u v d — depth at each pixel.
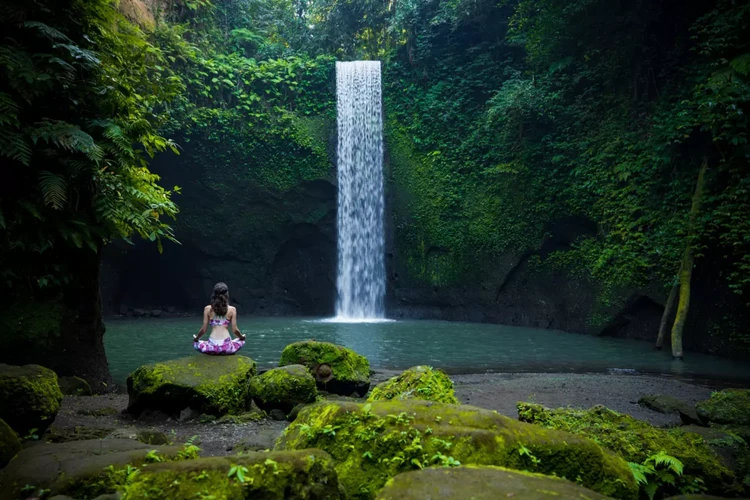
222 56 24.75
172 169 23.55
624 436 4.54
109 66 8.38
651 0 16.78
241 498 2.52
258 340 15.41
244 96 24.33
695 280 14.92
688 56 16.69
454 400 5.50
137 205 8.64
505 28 22.81
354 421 3.42
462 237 22.41
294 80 25.77
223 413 6.40
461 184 22.88
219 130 23.78
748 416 5.49
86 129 7.82
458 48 24.27
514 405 7.50
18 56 6.87
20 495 3.12
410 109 24.78
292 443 3.57
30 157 6.96
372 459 3.22
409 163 24.31
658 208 16.08
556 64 19.25
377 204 24.89
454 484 2.47
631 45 17.55
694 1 16.45
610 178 17.64
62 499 2.98
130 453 3.49
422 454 3.15
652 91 17.69
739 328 13.55
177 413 6.32
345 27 27.42
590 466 3.31
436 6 24.48
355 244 25.00
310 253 25.67
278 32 28.91
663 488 4.19
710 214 13.84
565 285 19.11
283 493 2.62
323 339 15.88
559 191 19.52
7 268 7.38
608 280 17.31
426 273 23.42
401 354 13.22
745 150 13.16
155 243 23.91
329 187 24.92
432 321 22.02
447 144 23.42
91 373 8.27
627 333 16.84
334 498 2.79
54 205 6.91
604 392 8.47
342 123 25.42
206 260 24.67
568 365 11.93
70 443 3.86
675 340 13.34
